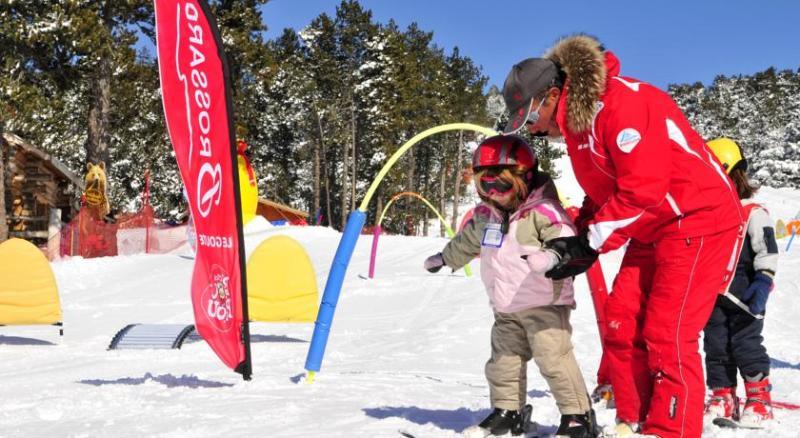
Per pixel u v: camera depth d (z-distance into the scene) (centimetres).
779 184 9088
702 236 314
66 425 389
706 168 316
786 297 1347
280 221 4234
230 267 560
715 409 445
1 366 746
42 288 960
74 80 2844
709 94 11469
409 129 6556
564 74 321
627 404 333
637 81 318
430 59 6975
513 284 331
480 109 7200
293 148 6544
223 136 550
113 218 2678
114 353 818
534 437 339
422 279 1595
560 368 328
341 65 6000
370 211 6594
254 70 3775
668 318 316
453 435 341
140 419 400
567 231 328
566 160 8569
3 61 2641
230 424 378
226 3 3544
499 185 327
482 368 769
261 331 1084
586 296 1283
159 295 1563
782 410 466
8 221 2841
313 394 489
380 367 761
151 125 4988
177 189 5378
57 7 2573
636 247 340
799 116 9950
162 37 513
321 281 1622
